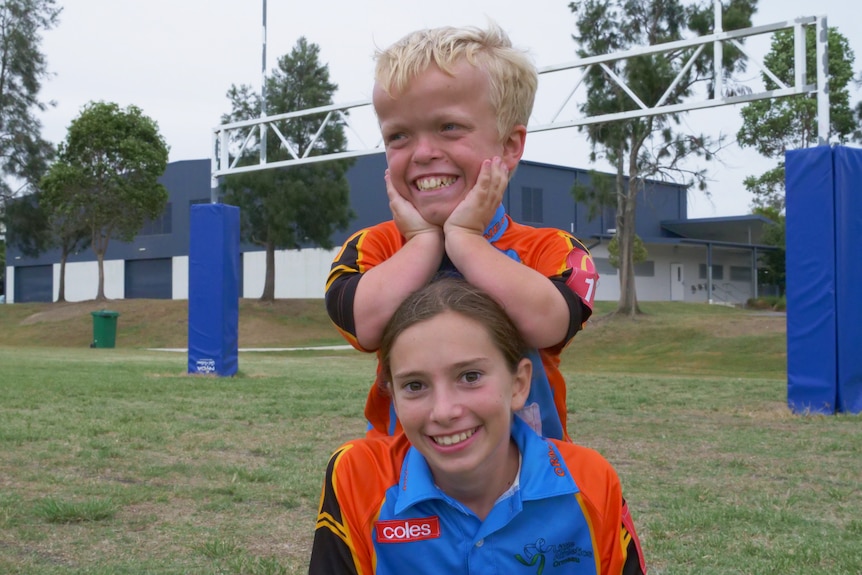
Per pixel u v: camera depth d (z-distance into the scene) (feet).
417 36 6.35
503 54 6.37
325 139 120.16
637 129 89.10
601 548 5.78
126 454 20.75
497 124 6.31
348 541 5.80
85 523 14.61
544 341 5.89
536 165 154.71
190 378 42.37
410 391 5.53
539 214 154.81
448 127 6.16
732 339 85.25
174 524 14.69
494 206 6.04
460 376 5.40
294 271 155.94
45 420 25.77
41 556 12.73
